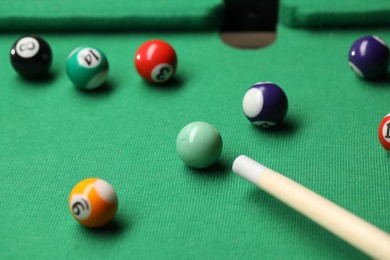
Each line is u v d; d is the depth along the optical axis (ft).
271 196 2.96
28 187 3.06
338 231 2.60
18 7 3.92
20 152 3.23
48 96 3.56
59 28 3.94
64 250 2.79
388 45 3.72
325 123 3.32
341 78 3.60
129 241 2.81
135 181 3.06
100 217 2.79
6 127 3.37
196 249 2.77
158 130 3.32
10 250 2.79
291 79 3.60
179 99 3.51
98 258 2.75
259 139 3.25
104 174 3.10
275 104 3.20
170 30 3.93
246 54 3.79
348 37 3.85
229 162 3.13
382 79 3.57
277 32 3.93
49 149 3.24
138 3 3.90
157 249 2.78
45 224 2.89
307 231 2.81
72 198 2.81
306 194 2.71
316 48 3.79
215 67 3.70
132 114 3.43
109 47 3.86
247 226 2.85
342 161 3.11
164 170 3.11
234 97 3.50
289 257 2.73
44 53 3.62
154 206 2.94
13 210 2.96
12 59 3.61
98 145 3.25
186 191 3.00
